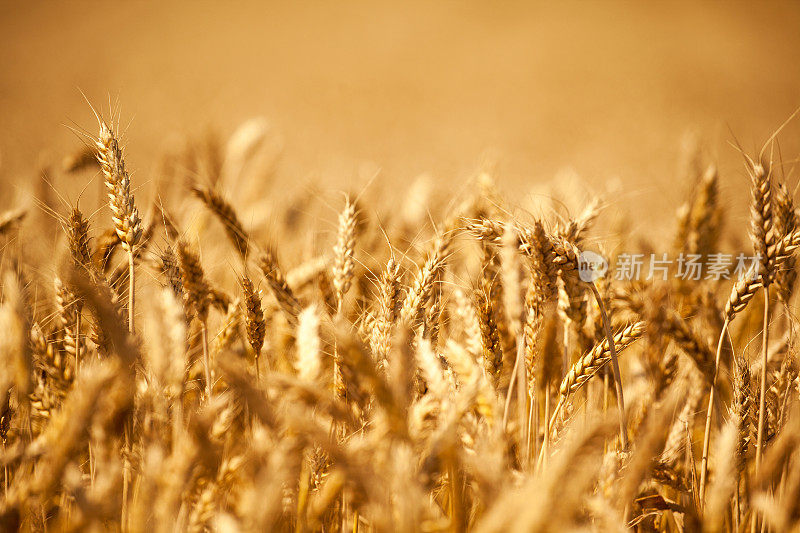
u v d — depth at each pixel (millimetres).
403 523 1629
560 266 1782
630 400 1877
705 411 1924
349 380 1744
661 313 1865
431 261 1825
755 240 1795
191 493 1708
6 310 1734
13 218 1956
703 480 1800
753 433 1820
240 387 1662
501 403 1775
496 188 2012
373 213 2070
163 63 16281
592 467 1629
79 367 1786
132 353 1681
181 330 1717
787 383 1827
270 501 1635
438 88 15828
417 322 1806
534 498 1621
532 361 1796
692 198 2061
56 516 1803
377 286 1878
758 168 1813
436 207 2119
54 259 1885
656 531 1808
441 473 1711
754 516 1786
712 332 1925
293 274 1976
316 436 1645
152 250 1901
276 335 1935
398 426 1650
